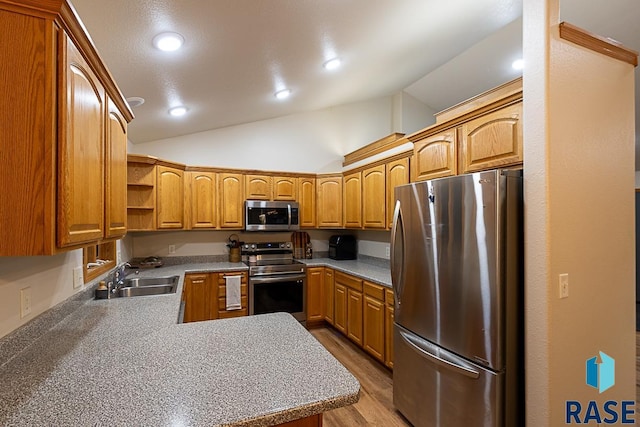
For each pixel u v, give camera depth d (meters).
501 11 2.48
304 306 4.00
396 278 2.33
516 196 1.67
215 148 4.16
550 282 1.54
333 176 4.32
